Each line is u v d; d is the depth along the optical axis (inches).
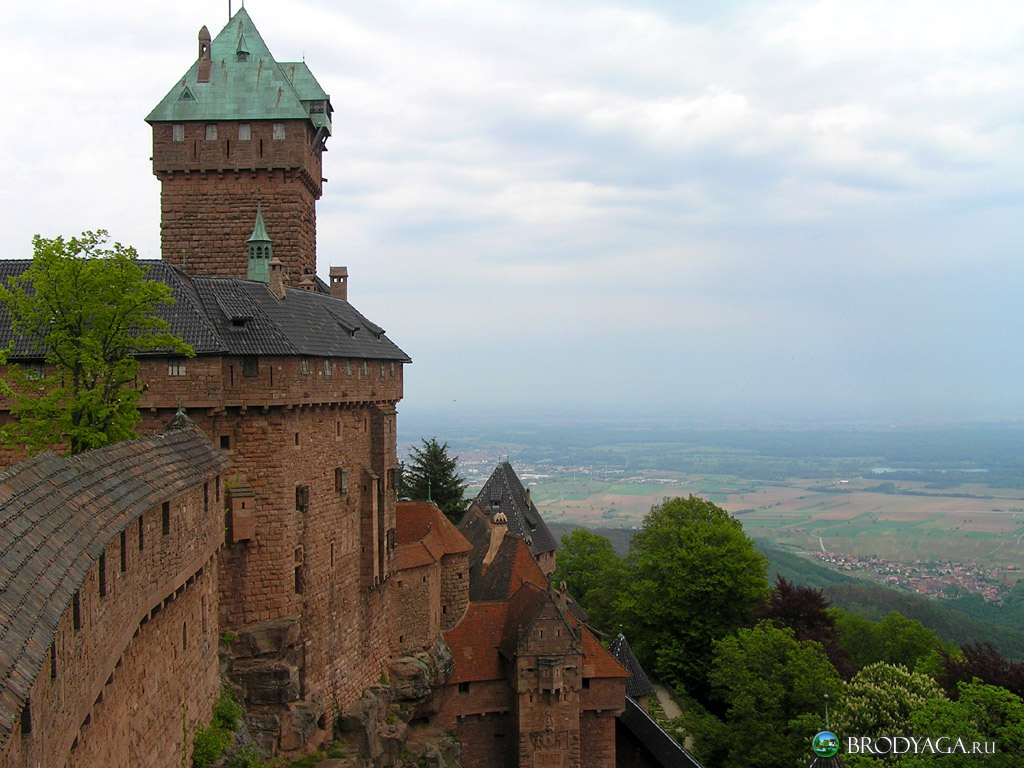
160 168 2741.1
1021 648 5447.8
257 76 2795.3
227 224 2760.8
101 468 1190.3
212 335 1958.7
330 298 2625.5
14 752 670.5
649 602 4097.0
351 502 2410.2
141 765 1218.0
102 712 1040.8
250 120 2733.8
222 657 1923.0
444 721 2755.9
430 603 2775.6
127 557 1127.0
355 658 2394.2
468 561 3152.1
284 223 2763.3
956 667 3255.4
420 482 4530.0
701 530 4099.4
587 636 2903.5
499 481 4281.5
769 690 3011.8
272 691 1966.0
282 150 2741.1
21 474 973.2
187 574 1425.9
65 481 1056.8
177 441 1571.1
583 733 2824.8
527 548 3302.2
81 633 925.8
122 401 1726.1
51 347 1797.5
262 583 2017.7
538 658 2714.1
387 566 2551.7
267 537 2020.2
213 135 2743.6
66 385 1792.6
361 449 2493.8
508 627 2908.5
